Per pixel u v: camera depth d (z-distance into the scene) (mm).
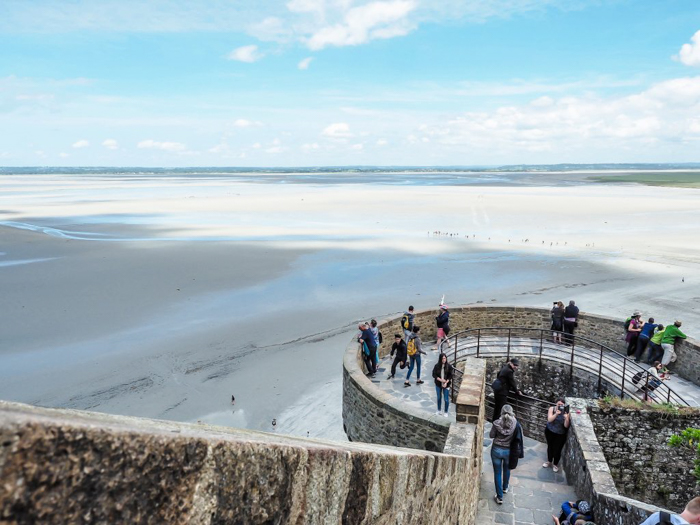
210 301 31156
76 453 1034
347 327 26844
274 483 1669
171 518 1270
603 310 28156
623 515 7273
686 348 13977
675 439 7996
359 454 2303
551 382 14836
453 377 12922
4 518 893
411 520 3266
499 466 9305
